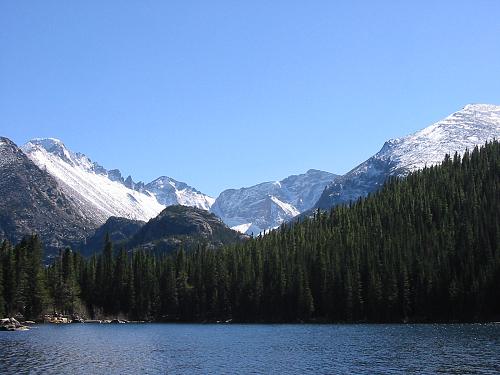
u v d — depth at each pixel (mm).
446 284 187500
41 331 152500
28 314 194500
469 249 193500
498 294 181375
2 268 182375
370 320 192750
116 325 194750
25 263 191500
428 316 187875
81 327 177125
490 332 139375
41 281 196625
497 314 181125
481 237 197500
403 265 192875
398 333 140875
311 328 169750
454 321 183125
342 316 196750
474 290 182375
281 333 149625
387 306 190250
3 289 180250
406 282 190375
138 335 143500
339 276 199875
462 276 187000
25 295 191375
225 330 166000
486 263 189000
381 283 192625
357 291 195875
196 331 161375
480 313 181625
